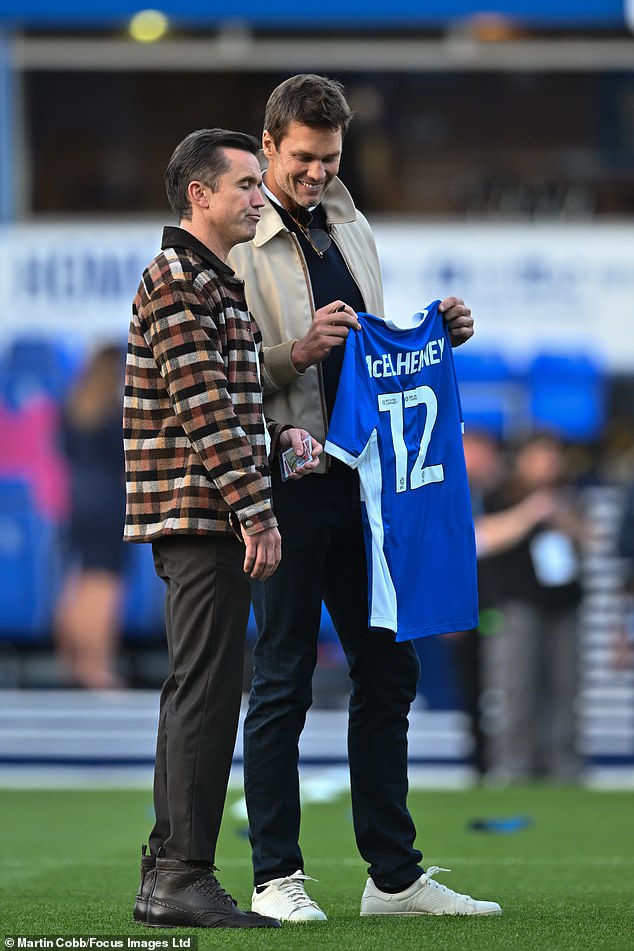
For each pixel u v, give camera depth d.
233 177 13.52
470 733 35.09
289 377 14.57
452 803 30.27
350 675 15.16
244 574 13.48
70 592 37.84
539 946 12.76
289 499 14.55
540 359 38.38
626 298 38.44
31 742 38.03
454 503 15.37
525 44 40.19
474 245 38.53
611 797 31.52
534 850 22.84
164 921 13.41
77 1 37.78
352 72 40.12
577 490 38.38
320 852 22.36
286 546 14.54
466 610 15.29
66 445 37.88
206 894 13.45
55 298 38.09
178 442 13.36
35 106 39.88
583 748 36.50
